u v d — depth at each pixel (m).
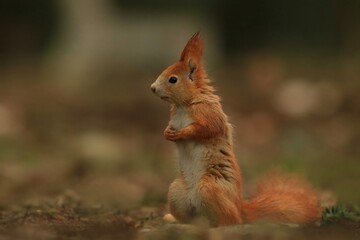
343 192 11.71
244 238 7.48
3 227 8.45
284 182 8.73
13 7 34.91
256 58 29.62
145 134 20.11
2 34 34.22
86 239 7.77
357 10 26.84
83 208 10.06
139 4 33.12
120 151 16.58
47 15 34.94
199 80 8.17
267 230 7.65
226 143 8.01
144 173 14.80
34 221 8.81
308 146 17.17
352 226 8.23
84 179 14.20
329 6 32.38
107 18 29.02
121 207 10.58
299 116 20.91
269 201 8.20
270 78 24.84
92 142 17.11
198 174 7.96
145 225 8.71
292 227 7.98
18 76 29.23
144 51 28.59
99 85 26.25
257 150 17.77
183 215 8.09
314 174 13.53
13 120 20.81
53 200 11.19
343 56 27.53
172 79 8.14
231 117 21.14
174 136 7.91
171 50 28.77
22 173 14.47
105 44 28.45
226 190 7.87
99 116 21.72
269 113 21.55
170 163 15.86
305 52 30.64
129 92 24.27
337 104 21.17
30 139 18.88
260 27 33.69
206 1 33.62
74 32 29.12
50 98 24.06
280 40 33.28
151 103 22.28
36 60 32.62
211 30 30.09
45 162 16.12
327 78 24.22
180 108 8.19
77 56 28.56
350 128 19.34
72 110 22.25
